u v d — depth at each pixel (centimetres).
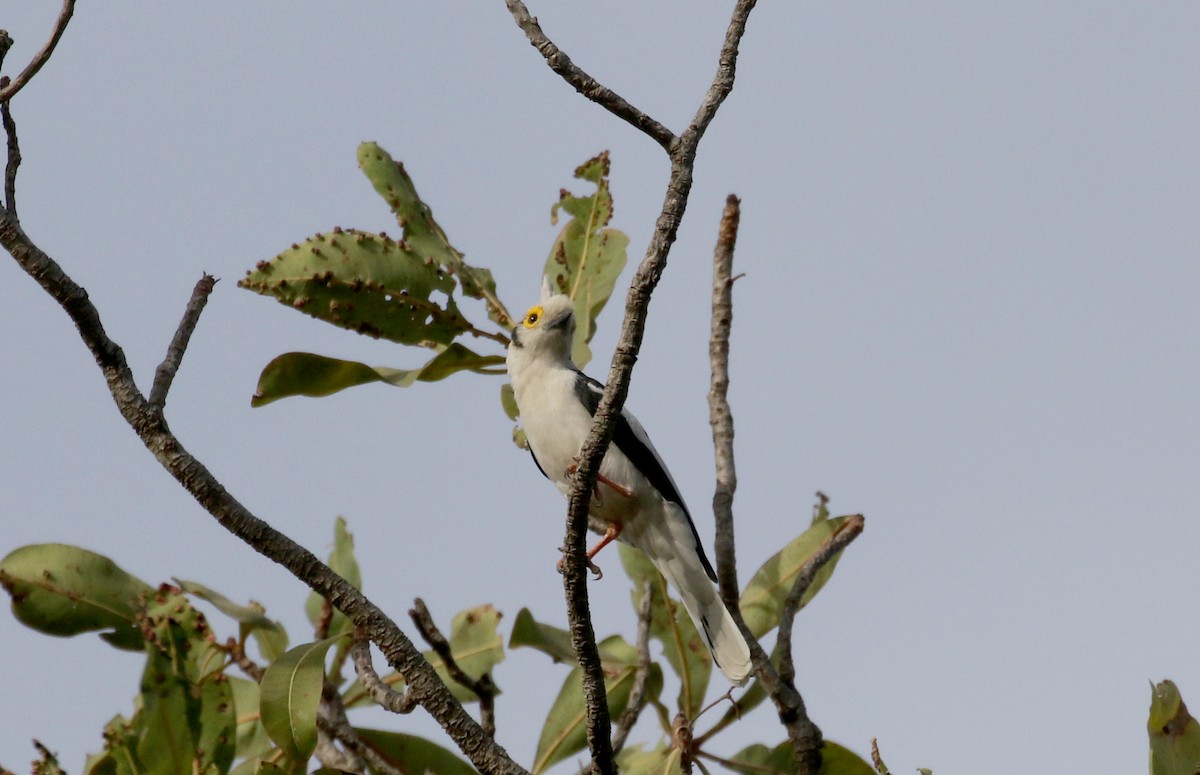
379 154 1222
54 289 762
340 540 1163
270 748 1092
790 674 1062
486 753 828
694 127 807
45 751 873
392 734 1038
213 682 917
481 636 1147
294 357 1062
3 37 797
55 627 1011
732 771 1083
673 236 796
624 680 1131
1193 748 863
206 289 837
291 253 1155
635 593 1236
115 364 784
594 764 864
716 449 1127
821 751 1030
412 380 1152
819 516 1185
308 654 917
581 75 814
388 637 827
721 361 1148
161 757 901
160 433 788
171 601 928
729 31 829
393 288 1180
